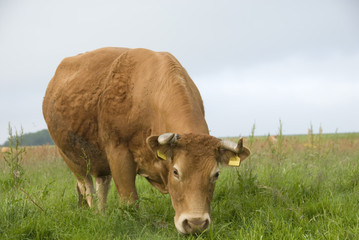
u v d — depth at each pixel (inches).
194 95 205.2
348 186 253.6
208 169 162.4
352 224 175.0
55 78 275.3
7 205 193.9
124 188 214.2
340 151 438.6
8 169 315.6
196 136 169.3
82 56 262.8
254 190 232.7
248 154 170.4
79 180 264.2
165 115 195.0
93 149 240.5
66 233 170.6
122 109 215.5
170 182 173.0
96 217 184.5
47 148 489.7
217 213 201.3
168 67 209.0
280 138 314.3
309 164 326.3
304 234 165.9
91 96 234.2
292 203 211.0
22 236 168.4
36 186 268.2
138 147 212.5
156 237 169.9
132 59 228.1
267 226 170.1
